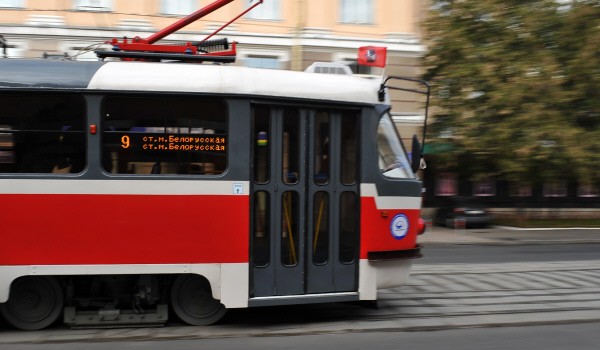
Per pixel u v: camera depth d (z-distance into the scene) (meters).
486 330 6.00
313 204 6.11
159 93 5.70
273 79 6.00
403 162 6.68
